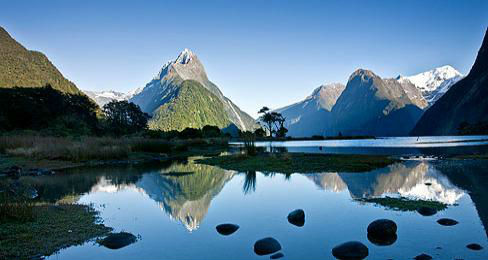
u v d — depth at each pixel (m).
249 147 39.94
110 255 8.25
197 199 15.16
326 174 22.36
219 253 8.45
